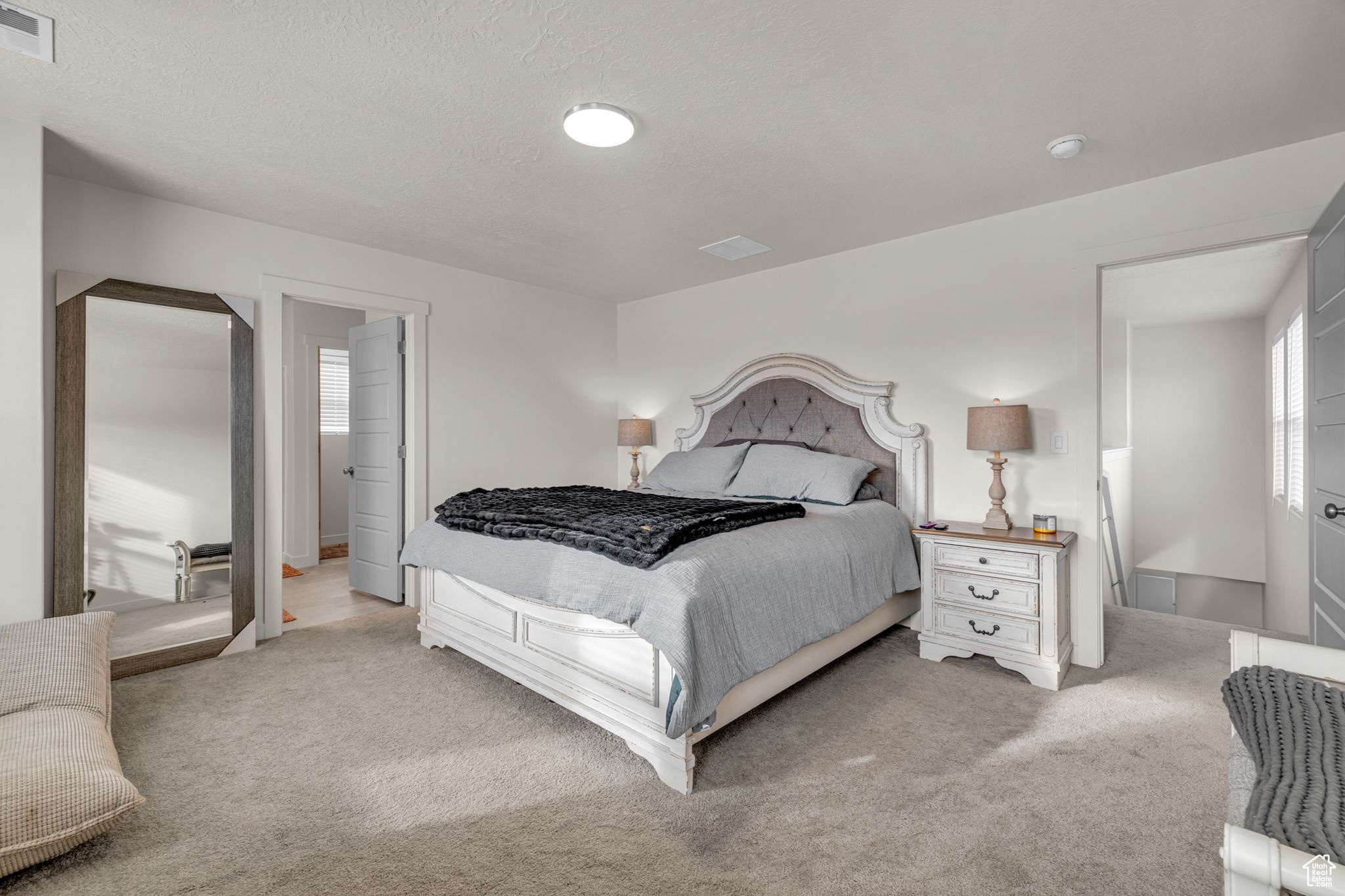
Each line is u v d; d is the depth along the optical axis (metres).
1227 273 4.36
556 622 2.38
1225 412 6.01
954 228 3.43
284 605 4.16
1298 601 4.23
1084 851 1.64
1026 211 3.18
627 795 1.90
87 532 2.78
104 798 1.58
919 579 3.25
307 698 2.60
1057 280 3.09
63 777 1.56
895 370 3.69
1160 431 6.33
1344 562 2.00
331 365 6.30
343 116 2.28
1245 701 1.15
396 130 2.38
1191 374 6.17
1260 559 5.83
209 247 3.21
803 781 1.98
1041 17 1.72
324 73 2.01
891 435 3.65
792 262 4.14
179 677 2.83
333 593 4.52
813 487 3.48
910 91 2.10
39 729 1.72
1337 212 2.07
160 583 2.97
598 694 2.21
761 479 3.69
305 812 1.81
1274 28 1.76
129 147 2.52
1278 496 4.98
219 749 2.16
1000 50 1.87
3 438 2.29
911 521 3.56
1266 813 0.80
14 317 2.29
